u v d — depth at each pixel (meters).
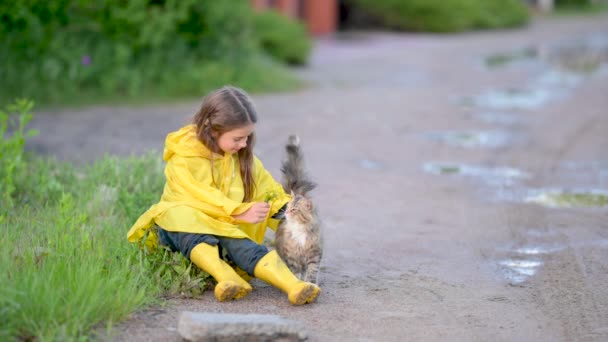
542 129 12.54
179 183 5.10
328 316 4.82
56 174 7.58
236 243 5.01
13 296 4.25
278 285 4.90
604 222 7.25
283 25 19.41
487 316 4.93
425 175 9.29
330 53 22.47
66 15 13.45
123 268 4.88
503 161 10.16
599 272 5.82
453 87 16.98
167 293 4.98
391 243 6.54
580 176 9.31
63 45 13.62
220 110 4.96
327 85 16.78
